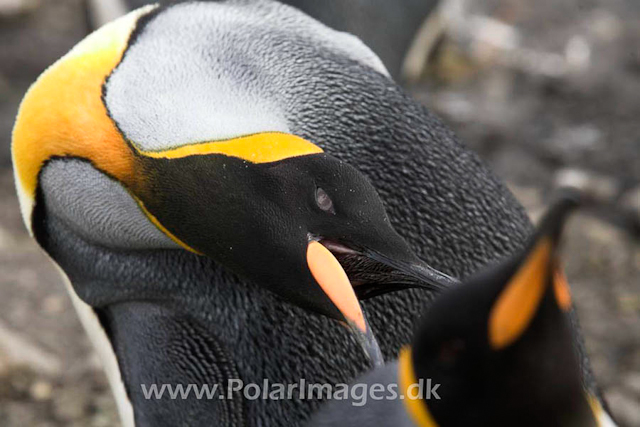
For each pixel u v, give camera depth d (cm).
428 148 430
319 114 430
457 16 771
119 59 434
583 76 754
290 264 422
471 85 747
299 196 422
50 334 495
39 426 479
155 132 429
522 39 798
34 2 826
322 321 427
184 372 430
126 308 436
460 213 428
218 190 425
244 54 433
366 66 436
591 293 533
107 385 486
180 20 437
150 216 430
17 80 750
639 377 493
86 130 431
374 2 633
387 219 423
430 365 390
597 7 855
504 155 667
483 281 388
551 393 387
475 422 389
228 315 430
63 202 435
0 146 656
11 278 508
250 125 427
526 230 432
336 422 405
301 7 593
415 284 420
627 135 683
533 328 386
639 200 593
